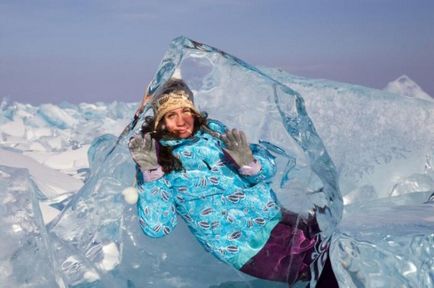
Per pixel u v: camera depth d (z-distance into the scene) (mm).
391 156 3539
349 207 3098
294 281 2404
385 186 3486
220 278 2555
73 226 2672
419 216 2611
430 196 3197
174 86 2494
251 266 2416
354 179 3443
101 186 2713
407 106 3664
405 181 3496
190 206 2434
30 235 2246
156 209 2383
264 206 2436
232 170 2430
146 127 2473
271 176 2463
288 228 2438
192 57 2920
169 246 2646
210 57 2930
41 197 3912
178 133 2418
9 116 11078
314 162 2645
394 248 2225
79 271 2482
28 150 7699
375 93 3701
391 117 3643
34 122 10844
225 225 2424
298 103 2830
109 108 11250
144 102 2725
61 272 2447
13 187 2338
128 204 2676
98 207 2686
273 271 2402
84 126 9648
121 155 2738
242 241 2422
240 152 2354
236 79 2938
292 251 2395
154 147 2357
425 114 3646
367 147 3539
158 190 2387
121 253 2619
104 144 3111
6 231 2207
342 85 3742
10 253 2166
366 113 3623
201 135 2445
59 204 3783
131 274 2578
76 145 8180
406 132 3615
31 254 2213
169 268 2598
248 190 2438
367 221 2551
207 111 2934
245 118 2924
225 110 2941
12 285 2121
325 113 3619
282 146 2826
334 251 2309
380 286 2197
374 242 2242
